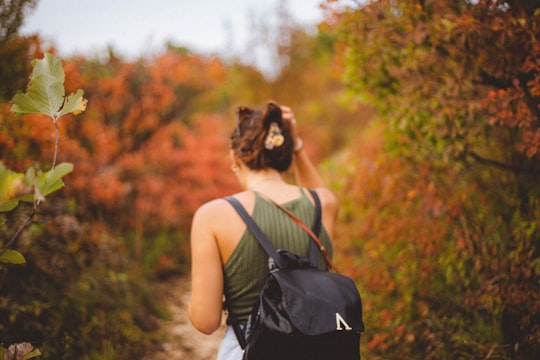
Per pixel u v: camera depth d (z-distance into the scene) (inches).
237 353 53.3
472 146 90.0
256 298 52.8
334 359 46.4
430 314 97.3
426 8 84.1
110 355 104.9
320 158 327.0
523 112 72.4
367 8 87.2
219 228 52.8
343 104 140.5
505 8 75.9
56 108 49.2
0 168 48.4
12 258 50.9
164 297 161.3
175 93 222.8
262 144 57.7
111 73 195.6
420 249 96.6
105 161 173.2
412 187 101.4
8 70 99.3
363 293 112.5
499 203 97.8
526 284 79.3
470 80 83.5
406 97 90.9
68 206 112.3
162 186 195.6
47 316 99.0
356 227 125.3
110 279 127.8
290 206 56.0
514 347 81.4
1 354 55.1
